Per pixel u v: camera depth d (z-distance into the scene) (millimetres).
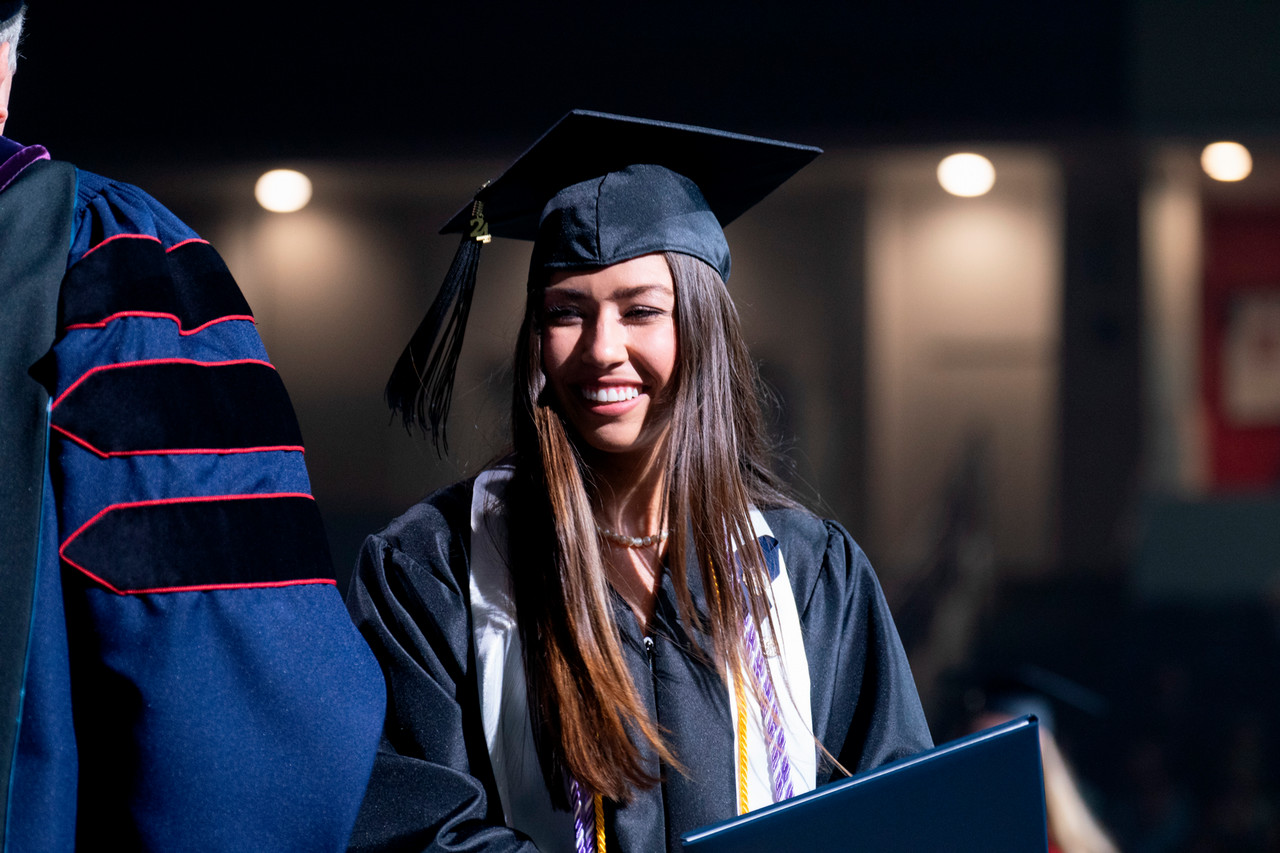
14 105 10664
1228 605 10859
